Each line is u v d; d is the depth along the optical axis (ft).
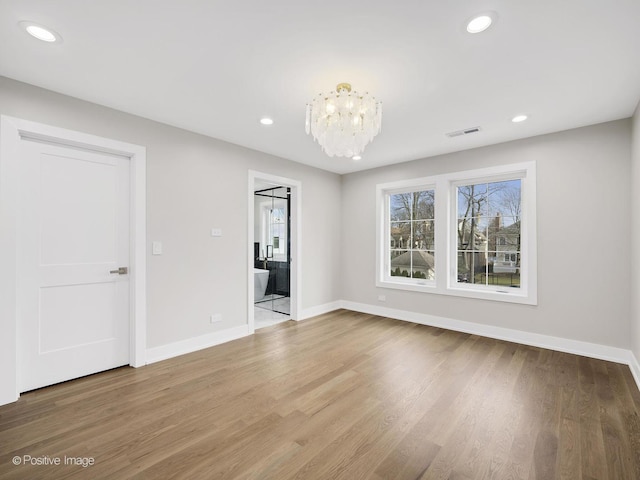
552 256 10.66
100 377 8.46
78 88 7.66
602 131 9.78
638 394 7.55
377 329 13.08
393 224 15.47
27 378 7.59
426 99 8.23
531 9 5.00
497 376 8.56
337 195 16.92
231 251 11.75
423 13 5.11
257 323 14.07
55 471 5.00
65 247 8.17
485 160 12.06
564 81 7.30
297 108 8.82
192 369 9.03
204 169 10.93
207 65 6.72
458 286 13.16
